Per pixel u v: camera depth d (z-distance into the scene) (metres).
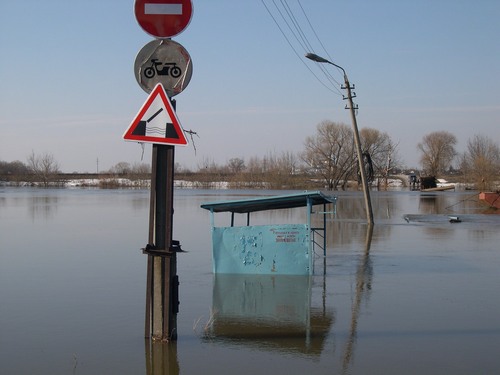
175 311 7.34
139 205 39.78
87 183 93.81
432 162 87.75
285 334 7.66
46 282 11.48
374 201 47.91
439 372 6.18
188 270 12.82
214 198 50.44
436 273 12.44
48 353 6.88
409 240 19.08
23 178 96.38
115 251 16.22
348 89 25.78
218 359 6.61
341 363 6.47
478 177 55.81
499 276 12.09
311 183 77.00
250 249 12.26
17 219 27.61
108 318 8.59
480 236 20.39
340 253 15.78
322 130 71.81
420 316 8.65
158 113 6.81
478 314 8.78
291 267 12.14
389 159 79.12
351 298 9.91
